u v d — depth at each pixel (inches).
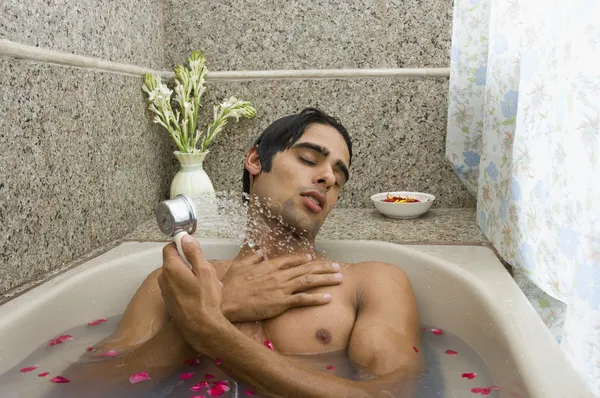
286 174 38.9
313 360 33.0
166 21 69.5
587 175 32.7
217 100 69.9
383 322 33.9
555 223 38.5
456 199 69.0
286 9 67.5
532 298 49.3
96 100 50.4
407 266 46.3
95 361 33.0
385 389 28.3
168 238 54.6
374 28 66.7
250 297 35.2
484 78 59.6
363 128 68.6
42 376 31.0
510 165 47.1
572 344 34.7
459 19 59.4
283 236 40.4
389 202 60.7
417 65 66.9
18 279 38.8
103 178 52.0
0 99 36.4
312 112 41.4
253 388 28.3
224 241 51.0
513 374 27.6
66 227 45.3
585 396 23.2
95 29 50.6
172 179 71.9
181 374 30.9
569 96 35.5
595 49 31.5
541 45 40.8
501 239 47.9
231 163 70.9
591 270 31.9
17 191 38.5
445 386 29.8
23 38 38.9
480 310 36.0
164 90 62.0
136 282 45.9
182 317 29.0
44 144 41.8
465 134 61.7
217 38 69.1
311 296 35.6
